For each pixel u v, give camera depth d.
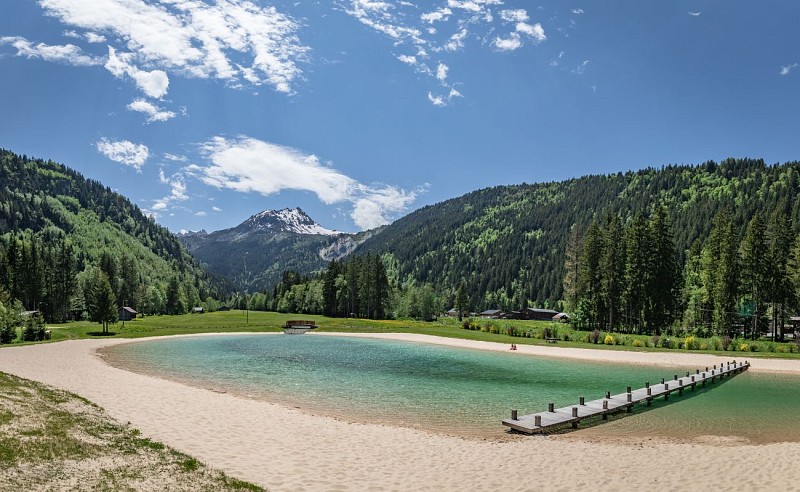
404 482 14.87
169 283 185.12
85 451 14.75
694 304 95.19
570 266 102.25
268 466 15.88
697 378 37.59
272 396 30.41
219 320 122.62
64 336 72.69
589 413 25.00
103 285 80.56
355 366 46.12
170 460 15.16
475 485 14.75
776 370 46.41
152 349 60.41
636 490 14.44
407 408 27.80
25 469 12.41
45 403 19.89
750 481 15.16
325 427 22.06
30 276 116.06
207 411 23.84
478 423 24.47
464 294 184.38
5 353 48.12
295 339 80.12
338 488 14.07
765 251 75.75
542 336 78.12
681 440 21.53
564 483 15.03
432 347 66.69
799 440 21.66
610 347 64.00
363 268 137.88
